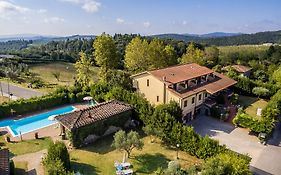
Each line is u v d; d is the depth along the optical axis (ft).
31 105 156.35
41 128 132.46
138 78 166.09
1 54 511.81
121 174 89.15
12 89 217.56
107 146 113.29
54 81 279.69
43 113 154.61
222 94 180.14
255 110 172.04
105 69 232.12
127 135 103.04
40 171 91.35
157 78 150.92
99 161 100.68
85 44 645.10
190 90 152.97
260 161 110.01
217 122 149.48
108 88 166.30
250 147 121.49
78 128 110.01
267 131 127.95
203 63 280.10
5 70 285.84
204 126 143.23
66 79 302.45
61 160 86.99
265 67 340.18
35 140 117.60
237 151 116.57
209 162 82.79
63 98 170.81
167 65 245.86
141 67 239.91
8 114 148.56
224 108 162.61
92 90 167.84
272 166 106.73
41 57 493.36
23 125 139.03
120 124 129.18
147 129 115.55
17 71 299.38
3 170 73.31
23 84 240.32
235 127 142.72
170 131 113.09
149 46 236.84
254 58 389.60
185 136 108.06
